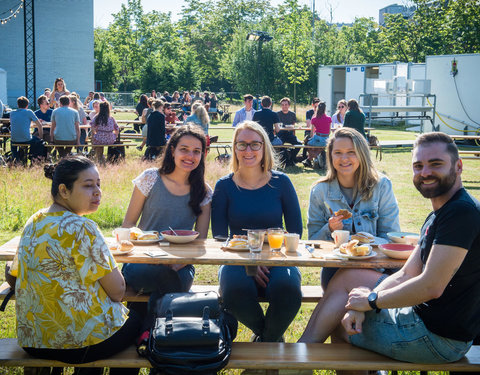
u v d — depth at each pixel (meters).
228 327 2.68
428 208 7.87
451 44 38.31
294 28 30.61
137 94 40.44
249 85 36.97
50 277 2.41
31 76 34.38
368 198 3.59
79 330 2.44
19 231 6.33
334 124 13.70
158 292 2.96
